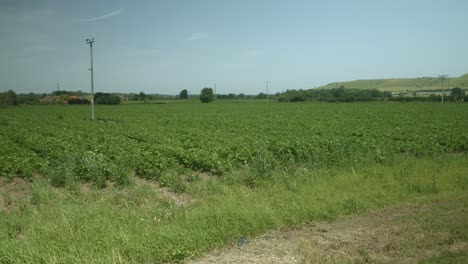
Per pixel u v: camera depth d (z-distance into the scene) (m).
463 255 5.68
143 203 9.35
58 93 151.00
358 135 23.81
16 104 100.88
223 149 16.78
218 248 6.34
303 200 8.75
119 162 13.98
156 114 58.00
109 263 5.63
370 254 5.79
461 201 8.42
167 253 5.93
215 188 10.72
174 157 15.81
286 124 34.94
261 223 7.14
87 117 52.22
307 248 6.07
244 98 168.50
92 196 9.99
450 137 20.56
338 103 101.25
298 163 13.66
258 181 11.20
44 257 5.77
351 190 9.76
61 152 17.56
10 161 14.48
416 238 6.26
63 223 7.12
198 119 44.91
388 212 7.93
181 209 8.05
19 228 7.64
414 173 11.52
